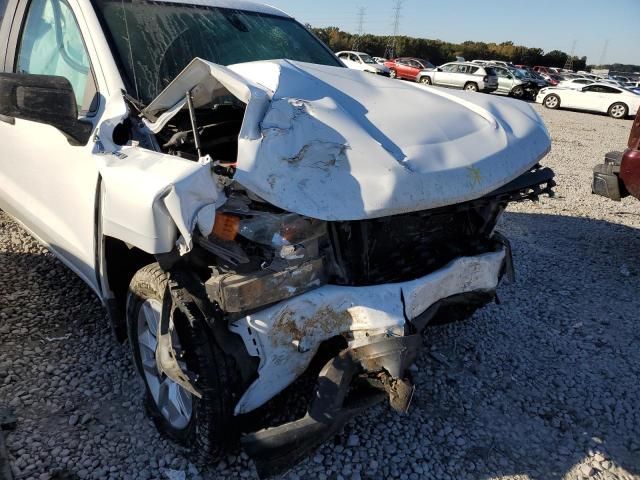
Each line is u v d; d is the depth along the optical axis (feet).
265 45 11.41
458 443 8.36
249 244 6.62
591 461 8.21
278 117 7.03
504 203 9.14
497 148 8.39
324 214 6.50
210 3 11.53
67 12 9.91
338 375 6.58
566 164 31.01
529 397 9.58
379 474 7.66
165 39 9.93
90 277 9.30
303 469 7.62
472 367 10.28
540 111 66.54
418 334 6.77
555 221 19.63
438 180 7.30
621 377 10.36
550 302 13.23
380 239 7.75
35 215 10.85
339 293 6.77
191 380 6.44
